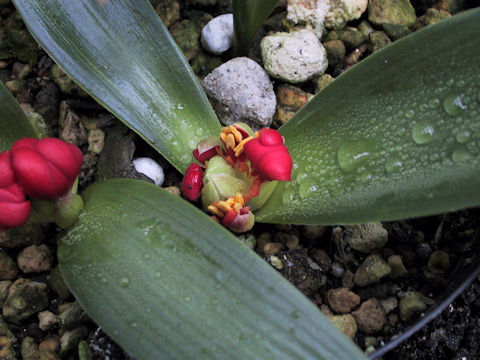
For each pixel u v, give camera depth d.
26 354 0.07
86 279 0.05
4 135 0.07
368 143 0.06
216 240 0.05
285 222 0.07
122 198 0.06
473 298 0.07
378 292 0.07
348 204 0.06
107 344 0.07
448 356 0.07
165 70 0.07
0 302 0.07
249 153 0.06
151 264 0.05
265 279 0.05
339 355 0.05
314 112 0.07
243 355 0.05
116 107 0.07
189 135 0.07
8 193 0.05
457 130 0.05
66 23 0.07
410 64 0.06
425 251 0.07
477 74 0.05
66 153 0.06
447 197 0.05
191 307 0.05
